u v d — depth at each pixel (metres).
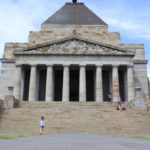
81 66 65.00
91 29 75.12
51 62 65.12
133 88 64.00
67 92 63.31
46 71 69.69
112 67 65.19
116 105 49.28
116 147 17.69
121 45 74.38
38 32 74.88
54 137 26.75
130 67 65.06
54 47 66.12
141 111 42.03
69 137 26.67
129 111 42.12
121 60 65.31
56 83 73.62
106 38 73.94
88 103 51.03
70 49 65.88
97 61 65.31
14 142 20.84
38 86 68.62
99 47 66.19
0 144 19.19
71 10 82.44
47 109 42.88
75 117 39.31
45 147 17.20
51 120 38.41
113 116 39.69
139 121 38.03
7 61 73.06
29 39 74.31
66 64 65.06
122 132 35.12
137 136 30.33
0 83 71.69
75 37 66.62
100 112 41.38
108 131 35.53
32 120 38.53
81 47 66.12
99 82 63.97
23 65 65.88
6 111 41.25
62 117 39.28
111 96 65.31
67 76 64.31
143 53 74.12
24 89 70.06
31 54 65.44
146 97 54.03
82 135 30.19
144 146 18.72
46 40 74.12
